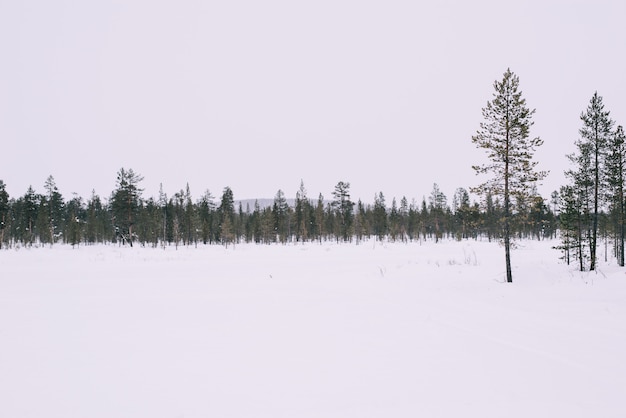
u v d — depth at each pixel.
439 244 55.31
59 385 5.25
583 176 23.77
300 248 48.72
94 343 7.34
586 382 5.46
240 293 13.91
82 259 31.27
